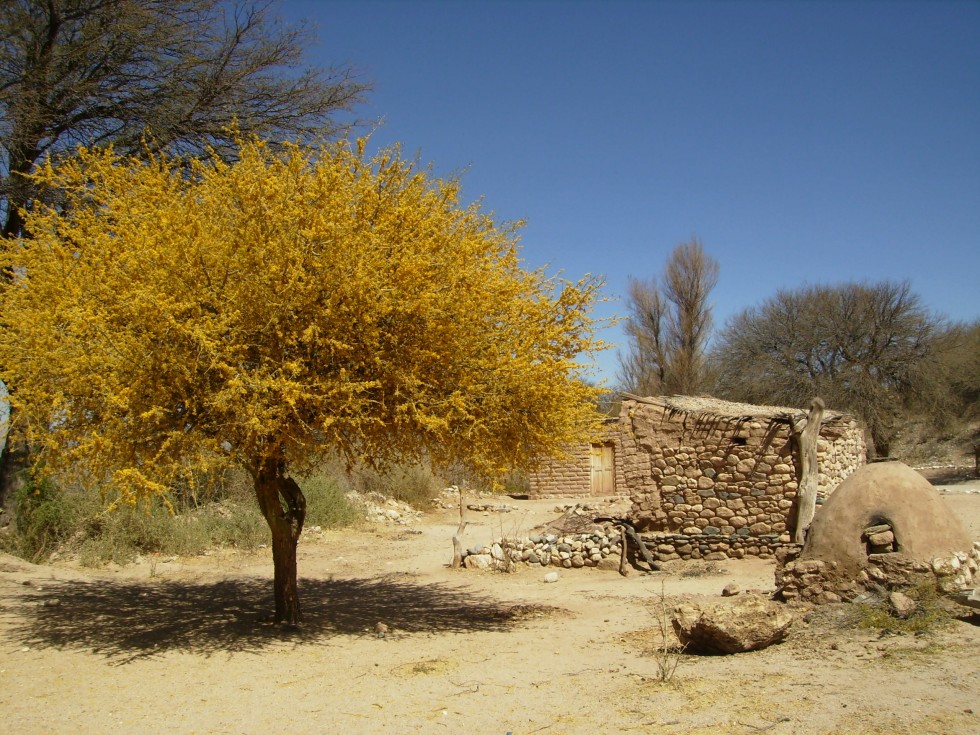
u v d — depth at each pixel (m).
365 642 9.05
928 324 37.53
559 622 10.24
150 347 7.96
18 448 14.38
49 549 15.06
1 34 13.38
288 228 8.48
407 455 9.95
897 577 7.71
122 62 14.63
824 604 8.04
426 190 9.65
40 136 13.77
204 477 14.44
